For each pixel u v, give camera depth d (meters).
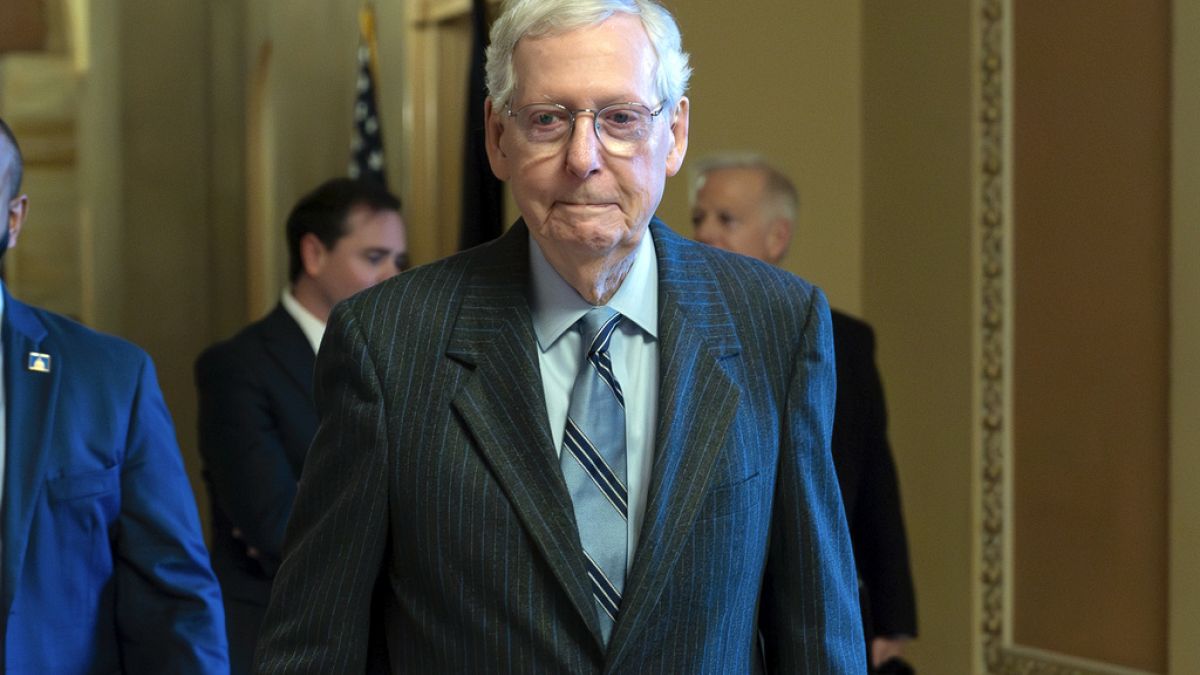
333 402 1.77
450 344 1.77
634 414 1.77
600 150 1.64
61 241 8.80
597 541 1.71
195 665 2.50
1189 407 3.86
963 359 4.63
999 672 4.51
